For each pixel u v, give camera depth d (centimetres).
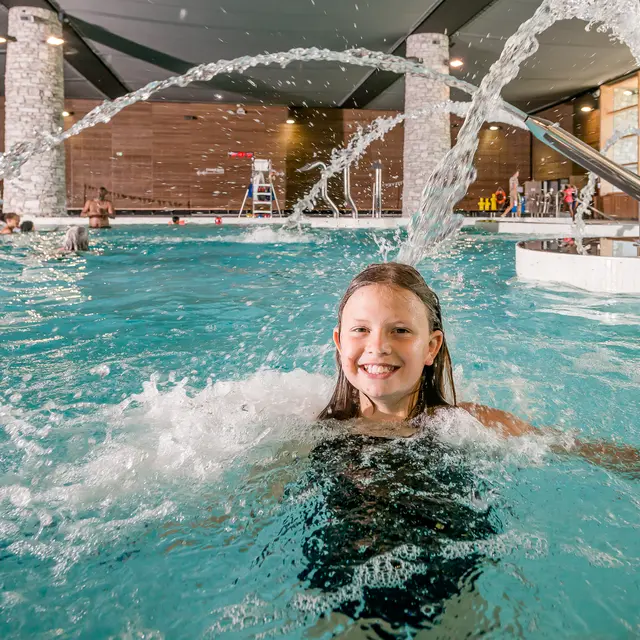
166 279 444
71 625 73
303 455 112
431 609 74
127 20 1245
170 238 881
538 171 2023
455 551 84
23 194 1313
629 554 85
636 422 143
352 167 1978
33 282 425
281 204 1967
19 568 84
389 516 92
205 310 319
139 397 160
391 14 1215
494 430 122
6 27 1361
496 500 97
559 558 83
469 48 1427
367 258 600
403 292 112
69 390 176
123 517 96
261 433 121
